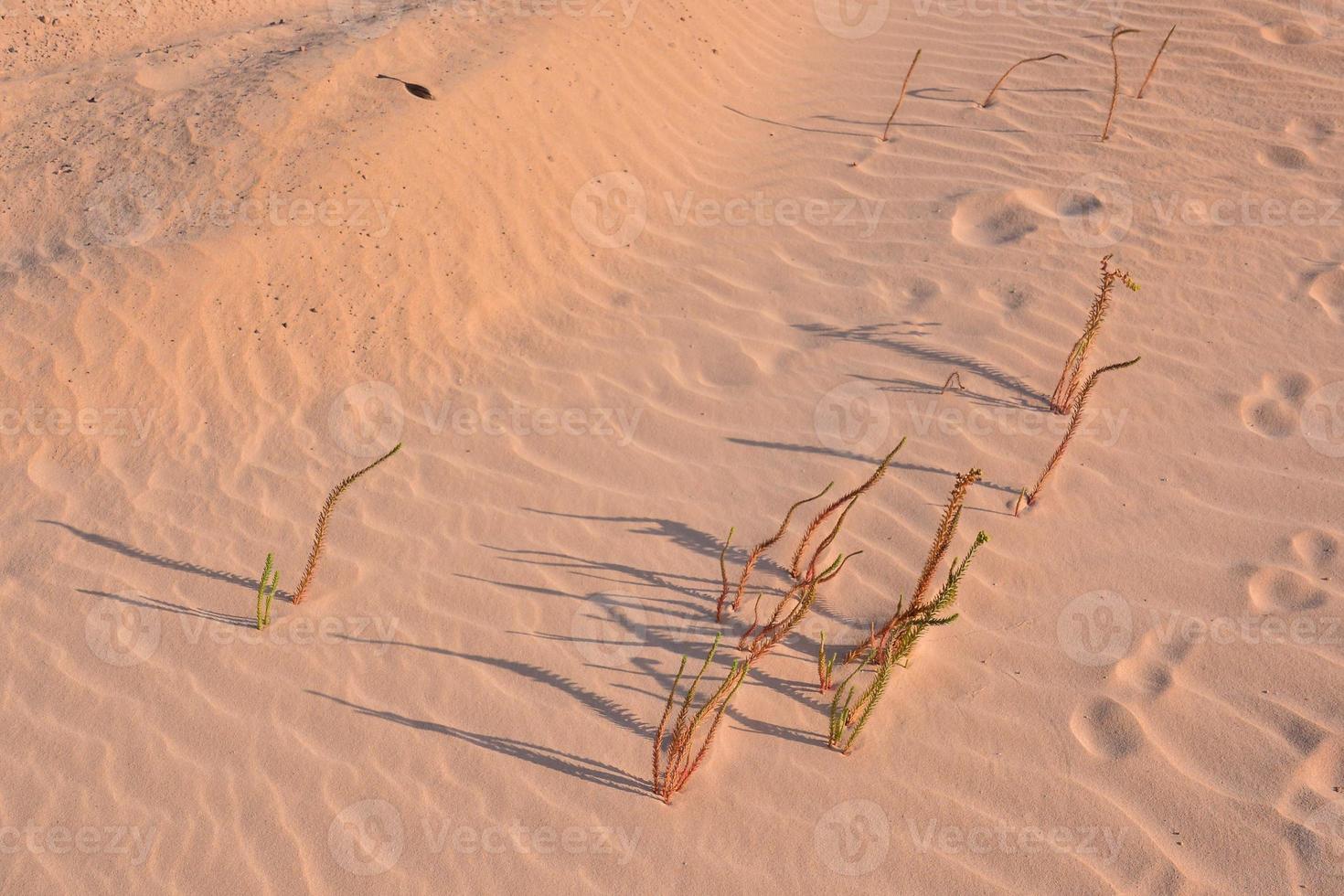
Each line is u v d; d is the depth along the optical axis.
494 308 5.60
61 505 4.46
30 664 3.84
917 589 3.67
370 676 3.84
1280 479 4.35
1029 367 5.04
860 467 4.62
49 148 5.92
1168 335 5.12
